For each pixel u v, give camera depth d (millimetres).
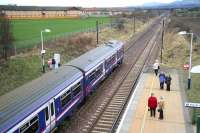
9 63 36469
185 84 32594
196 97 28047
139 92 29406
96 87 31328
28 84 20547
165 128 20859
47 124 18922
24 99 17703
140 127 20938
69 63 27844
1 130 14227
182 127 21094
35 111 17312
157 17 189875
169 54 52406
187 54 49812
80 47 53188
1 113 15531
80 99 25516
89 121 23094
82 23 95625
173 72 38031
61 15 129125
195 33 71625
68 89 22453
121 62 44844
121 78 36344
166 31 89188
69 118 23391
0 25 39031
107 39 68875
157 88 30797
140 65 44094
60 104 20938
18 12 111812
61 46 50094
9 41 39125
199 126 19031
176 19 123125
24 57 40250
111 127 22000
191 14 158125
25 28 75562
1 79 32188
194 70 30406
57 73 23812
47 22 96062
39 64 39562
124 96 29188
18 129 15570
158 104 23609
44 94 19141
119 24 94062
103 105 26562
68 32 65875
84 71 26438
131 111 24094
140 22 132250
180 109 24641
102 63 32969
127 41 70250
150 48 60156
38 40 51938
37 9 124750
